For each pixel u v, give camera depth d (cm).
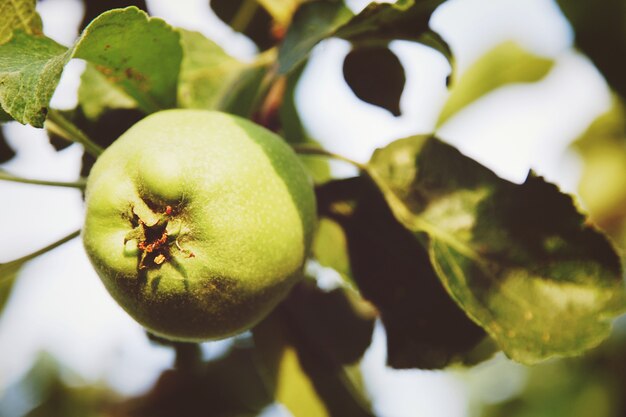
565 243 32
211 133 30
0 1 31
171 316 30
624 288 32
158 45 31
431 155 34
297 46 33
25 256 32
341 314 37
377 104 36
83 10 35
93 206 30
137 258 29
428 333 34
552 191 32
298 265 31
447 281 32
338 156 34
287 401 36
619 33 41
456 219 33
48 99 28
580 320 32
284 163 31
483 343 35
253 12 39
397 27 33
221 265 30
